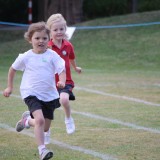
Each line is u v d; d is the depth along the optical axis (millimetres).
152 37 55438
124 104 27250
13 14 80875
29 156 16797
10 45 57500
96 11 83125
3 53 54625
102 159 16484
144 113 24594
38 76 16484
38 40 16469
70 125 19312
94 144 18500
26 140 19062
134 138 19422
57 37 19688
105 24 60625
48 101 16578
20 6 80000
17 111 24781
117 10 83312
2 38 68188
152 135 19922
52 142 18766
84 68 46594
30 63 16562
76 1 64688
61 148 17938
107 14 83438
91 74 41812
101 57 51125
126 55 51312
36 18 79938
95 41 55906
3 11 80438
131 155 17000
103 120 22781
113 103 27531
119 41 55219
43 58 16625
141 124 21984
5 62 50562
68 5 64312
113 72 43656
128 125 21750
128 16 62625
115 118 23266
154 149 17797
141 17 61594
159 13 62656
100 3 82688
